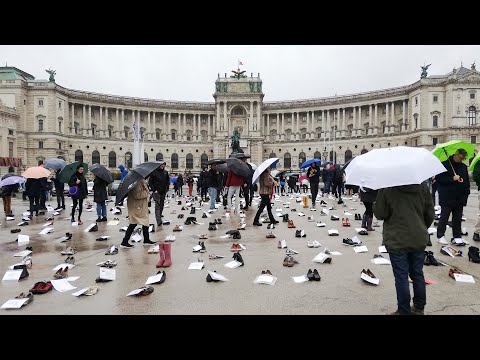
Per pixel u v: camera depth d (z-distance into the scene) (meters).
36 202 27.11
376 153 8.42
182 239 16.95
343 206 31.42
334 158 120.62
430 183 27.47
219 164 28.30
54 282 10.39
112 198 47.31
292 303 8.83
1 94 105.62
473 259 12.32
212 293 9.60
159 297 9.34
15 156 103.62
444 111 108.88
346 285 10.14
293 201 37.03
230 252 14.23
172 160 134.38
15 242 17.02
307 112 134.75
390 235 8.05
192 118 137.88
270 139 138.75
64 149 114.88
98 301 9.12
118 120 128.00
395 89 118.75
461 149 14.63
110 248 14.45
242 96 129.00
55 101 110.38
